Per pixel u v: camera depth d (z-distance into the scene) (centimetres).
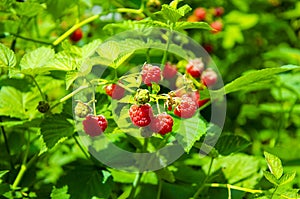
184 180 90
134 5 95
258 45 153
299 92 110
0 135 100
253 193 82
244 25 142
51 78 90
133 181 89
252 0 159
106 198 82
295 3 163
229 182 90
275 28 158
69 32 91
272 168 77
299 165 97
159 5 87
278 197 78
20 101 89
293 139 118
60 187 82
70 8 101
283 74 112
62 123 80
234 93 124
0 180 85
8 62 78
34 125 83
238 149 86
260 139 119
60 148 100
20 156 96
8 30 101
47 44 92
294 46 159
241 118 125
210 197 88
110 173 84
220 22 124
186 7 78
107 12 89
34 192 88
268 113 124
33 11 93
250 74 78
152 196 89
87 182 83
